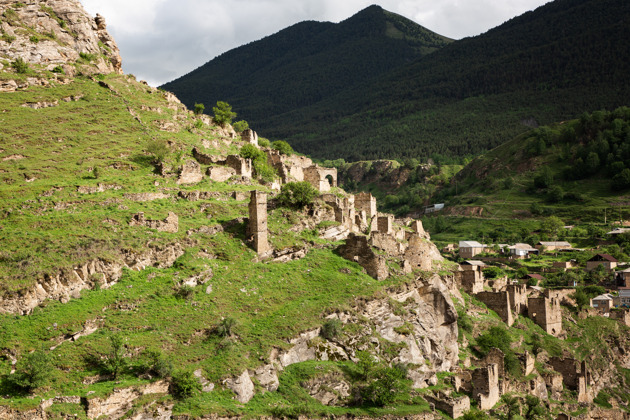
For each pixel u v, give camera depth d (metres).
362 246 105.75
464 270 146.00
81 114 147.38
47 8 176.50
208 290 91.06
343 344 89.94
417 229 166.50
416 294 106.44
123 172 124.12
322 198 121.38
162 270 92.62
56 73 163.38
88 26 181.75
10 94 148.38
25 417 65.00
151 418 70.31
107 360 73.69
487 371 102.38
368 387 86.00
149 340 78.50
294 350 85.75
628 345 164.12
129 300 84.56
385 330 96.25
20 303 78.00
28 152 125.38
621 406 145.00
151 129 148.38
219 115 175.75
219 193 120.06
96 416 68.06
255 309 90.19
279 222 111.31
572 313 165.75
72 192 109.12
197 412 71.75
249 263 99.06
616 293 191.12
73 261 85.50
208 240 101.50
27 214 99.19
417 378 94.50
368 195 138.62
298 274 100.38
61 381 70.50
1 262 83.00
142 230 98.12
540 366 134.88
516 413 104.94
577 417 127.00
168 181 122.94
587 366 143.12
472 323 127.12
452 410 90.38
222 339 82.19
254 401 77.31
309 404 79.19
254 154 148.50
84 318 79.00
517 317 146.88
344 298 95.31
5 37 162.38
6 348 72.38
